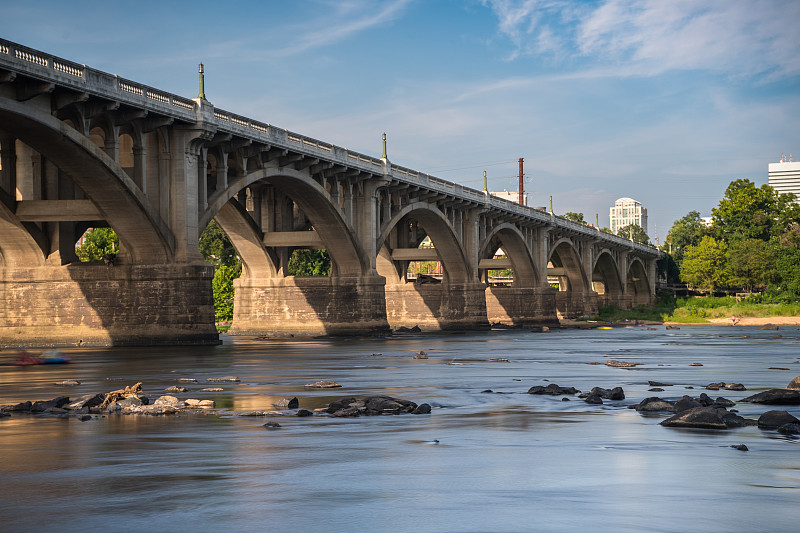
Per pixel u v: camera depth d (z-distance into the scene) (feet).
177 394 93.56
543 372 127.95
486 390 97.86
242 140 186.91
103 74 147.84
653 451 56.44
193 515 40.11
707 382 110.83
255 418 73.15
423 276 332.19
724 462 52.44
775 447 57.82
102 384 105.40
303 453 55.52
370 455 54.85
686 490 45.03
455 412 77.71
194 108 170.81
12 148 170.40
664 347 210.38
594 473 49.32
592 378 116.88
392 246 318.86
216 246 415.64
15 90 134.92
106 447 57.72
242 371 127.24
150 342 170.50
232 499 43.14
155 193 169.78
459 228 309.22
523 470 50.11
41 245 177.37
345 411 74.74
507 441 60.44
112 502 42.47
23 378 113.91
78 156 147.13
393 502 42.57
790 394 83.66
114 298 173.17
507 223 343.26
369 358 160.35
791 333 311.27
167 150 170.09
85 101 145.89
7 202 167.02
